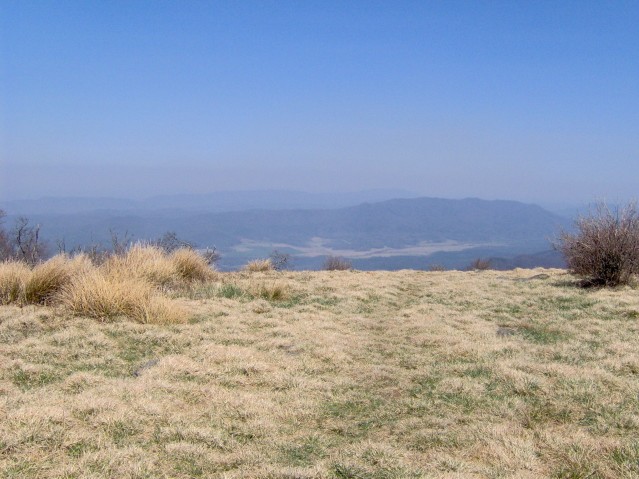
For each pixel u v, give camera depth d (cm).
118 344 720
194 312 929
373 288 1294
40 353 655
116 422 462
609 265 1354
